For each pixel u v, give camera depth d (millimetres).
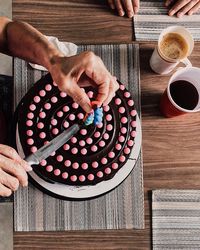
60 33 945
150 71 942
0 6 1617
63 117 833
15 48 853
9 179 721
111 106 850
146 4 973
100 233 889
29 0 950
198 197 909
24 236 877
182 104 894
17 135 834
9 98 1029
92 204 889
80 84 823
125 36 956
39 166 807
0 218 1490
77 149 820
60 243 882
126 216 890
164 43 928
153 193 900
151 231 895
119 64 939
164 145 918
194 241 895
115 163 830
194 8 979
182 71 863
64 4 956
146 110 924
